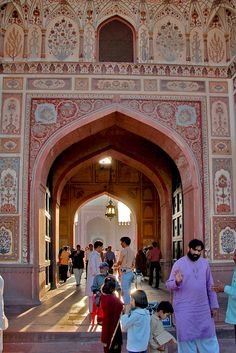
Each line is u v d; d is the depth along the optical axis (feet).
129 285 17.46
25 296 20.29
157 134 22.29
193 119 21.86
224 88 22.18
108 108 21.63
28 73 21.79
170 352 12.67
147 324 9.03
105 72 21.93
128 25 22.59
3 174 21.03
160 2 22.66
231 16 22.25
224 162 21.61
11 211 20.79
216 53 22.44
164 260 30.42
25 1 22.04
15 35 22.08
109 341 9.99
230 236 21.04
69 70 21.88
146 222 37.86
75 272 30.04
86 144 28.73
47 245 24.73
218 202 21.27
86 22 22.38
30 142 21.31
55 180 28.68
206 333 9.46
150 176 31.55
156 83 22.02
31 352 13.07
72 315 17.52
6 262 20.47
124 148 29.43
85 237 74.64
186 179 22.61
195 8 22.59
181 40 22.53
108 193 38.47
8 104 21.54
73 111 21.62
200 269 9.70
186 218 22.95
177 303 9.61
